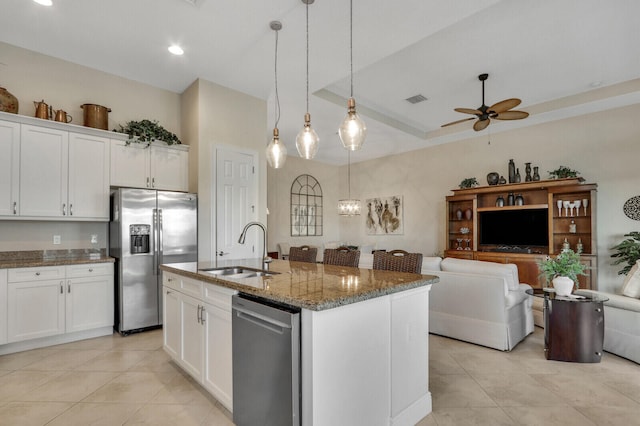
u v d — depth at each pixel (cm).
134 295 357
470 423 200
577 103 489
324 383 154
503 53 377
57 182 336
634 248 439
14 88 336
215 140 420
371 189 858
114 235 369
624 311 300
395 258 272
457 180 685
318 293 164
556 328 294
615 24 320
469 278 337
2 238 332
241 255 443
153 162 400
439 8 269
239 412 186
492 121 572
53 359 291
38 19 293
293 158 833
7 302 297
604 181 506
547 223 548
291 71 386
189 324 244
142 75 401
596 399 228
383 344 185
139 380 251
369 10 272
